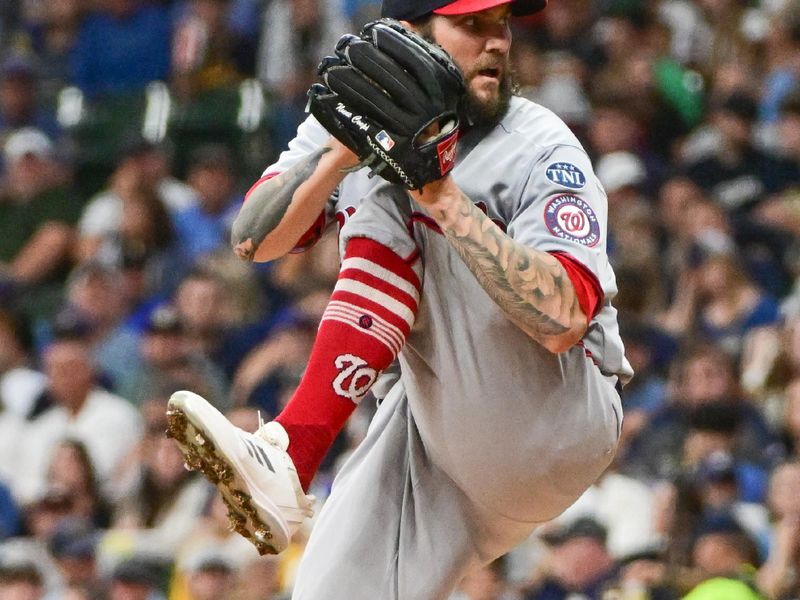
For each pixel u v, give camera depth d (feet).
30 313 129.29
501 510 42.37
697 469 83.97
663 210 122.52
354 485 44.50
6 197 137.90
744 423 92.32
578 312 38.65
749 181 125.70
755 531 81.51
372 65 37.47
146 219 129.18
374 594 43.37
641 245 114.73
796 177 125.80
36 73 156.66
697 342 102.68
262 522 39.58
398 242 40.22
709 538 76.95
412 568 43.39
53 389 107.96
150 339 109.19
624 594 76.38
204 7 149.28
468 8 39.52
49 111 151.94
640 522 87.35
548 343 38.60
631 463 93.25
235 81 148.46
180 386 105.50
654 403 99.96
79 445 99.19
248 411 99.19
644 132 136.36
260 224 42.01
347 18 151.74
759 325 106.32
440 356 40.63
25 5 170.19
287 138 140.26
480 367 40.24
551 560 81.76
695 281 109.40
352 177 43.01
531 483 41.29
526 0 40.68
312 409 40.27
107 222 131.75
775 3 152.56
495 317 40.01
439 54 37.81
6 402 110.83
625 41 144.56
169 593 90.33
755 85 141.08
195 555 85.30
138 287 126.21
